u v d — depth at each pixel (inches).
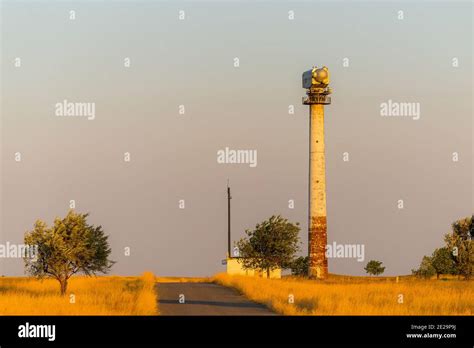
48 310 1577.3
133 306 1665.8
